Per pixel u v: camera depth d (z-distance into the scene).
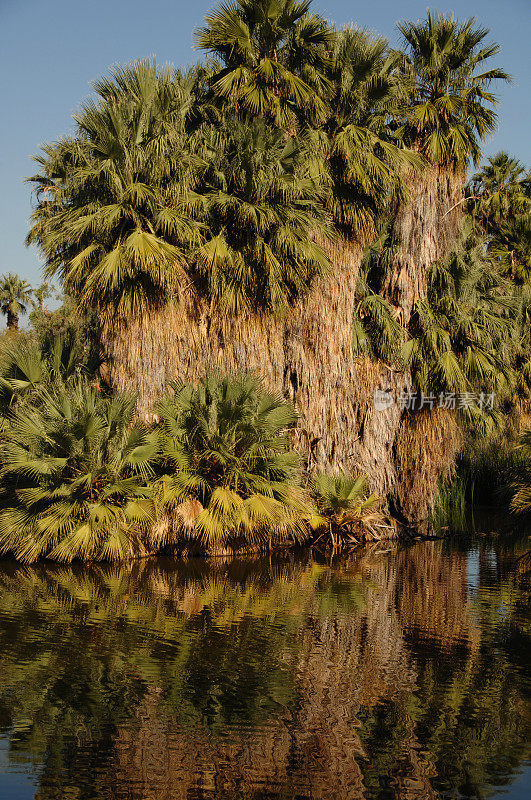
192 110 17.22
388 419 19.02
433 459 19.72
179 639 8.60
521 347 26.84
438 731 6.07
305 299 17.47
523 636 8.96
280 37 16.84
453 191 19.14
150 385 16.06
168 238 15.71
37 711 6.34
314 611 10.23
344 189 17.53
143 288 15.39
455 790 5.11
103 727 6.04
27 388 16.39
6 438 15.07
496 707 6.58
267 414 15.72
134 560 14.76
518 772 5.38
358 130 16.77
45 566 13.81
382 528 19.00
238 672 7.43
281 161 16.22
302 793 5.00
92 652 8.02
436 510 22.86
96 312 17.31
